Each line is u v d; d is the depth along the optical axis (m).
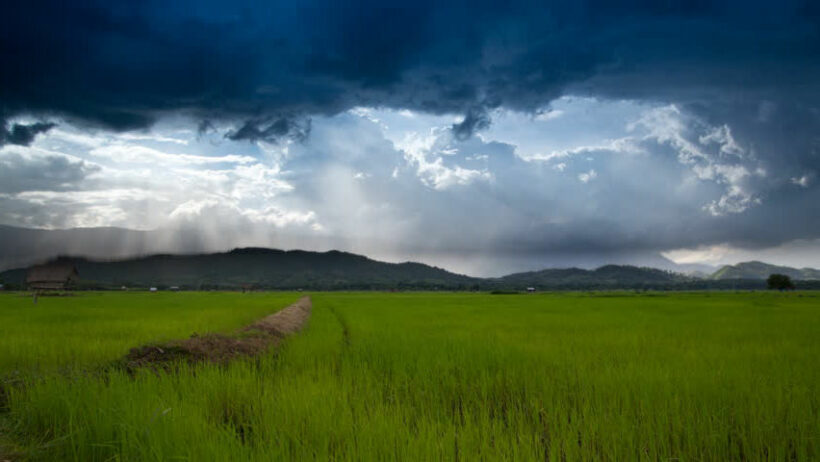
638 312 31.50
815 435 5.97
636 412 7.03
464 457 5.17
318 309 39.78
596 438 6.16
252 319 24.98
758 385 8.09
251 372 9.05
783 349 13.02
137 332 17.47
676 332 17.95
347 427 5.91
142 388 7.11
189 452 4.82
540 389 8.31
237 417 7.04
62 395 6.66
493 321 23.98
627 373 8.90
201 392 7.37
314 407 6.52
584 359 11.22
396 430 5.70
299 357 11.56
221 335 12.84
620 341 14.98
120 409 5.93
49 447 5.52
